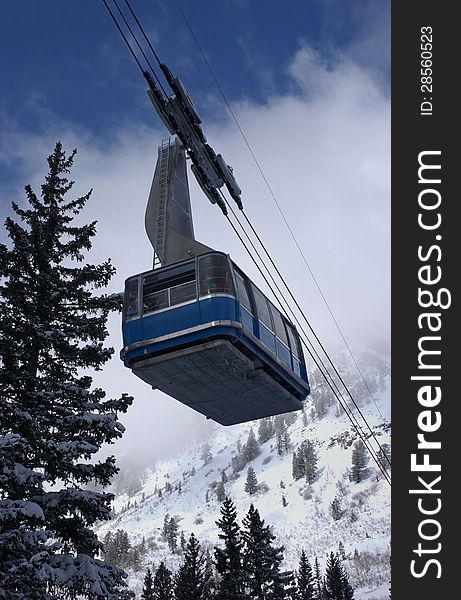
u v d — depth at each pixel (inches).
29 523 817.5
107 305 1000.2
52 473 864.9
